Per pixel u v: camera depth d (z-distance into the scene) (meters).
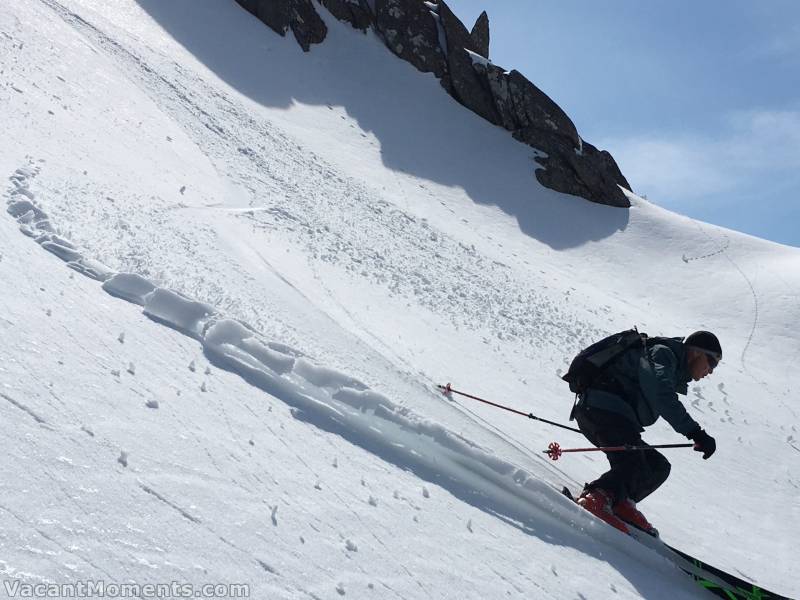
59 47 16.48
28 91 11.67
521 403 8.30
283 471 3.73
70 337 4.18
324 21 32.56
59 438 3.08
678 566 5.00
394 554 3.46
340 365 6.11
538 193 27.98
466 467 4.88
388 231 15.96
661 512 6.73
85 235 6.41
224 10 30.58
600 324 15.69
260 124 21.12
